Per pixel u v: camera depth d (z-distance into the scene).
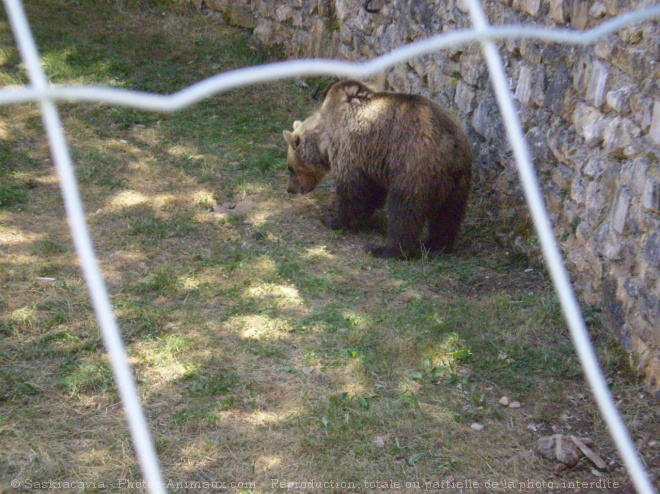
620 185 5.63
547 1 6.93
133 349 5.50
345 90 7.29
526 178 1.41
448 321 5.95
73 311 5.97
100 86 11.16
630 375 5.29
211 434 4.65
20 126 9.84
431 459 4.49
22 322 5.74
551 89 6.84
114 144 9.57
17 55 11.79
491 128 7.95
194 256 7.02
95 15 13.30
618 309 5.61
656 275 5.07
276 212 8.20
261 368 5.36
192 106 10.84
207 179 8.83
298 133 7.92
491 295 6.44
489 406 5.00
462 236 7.71
